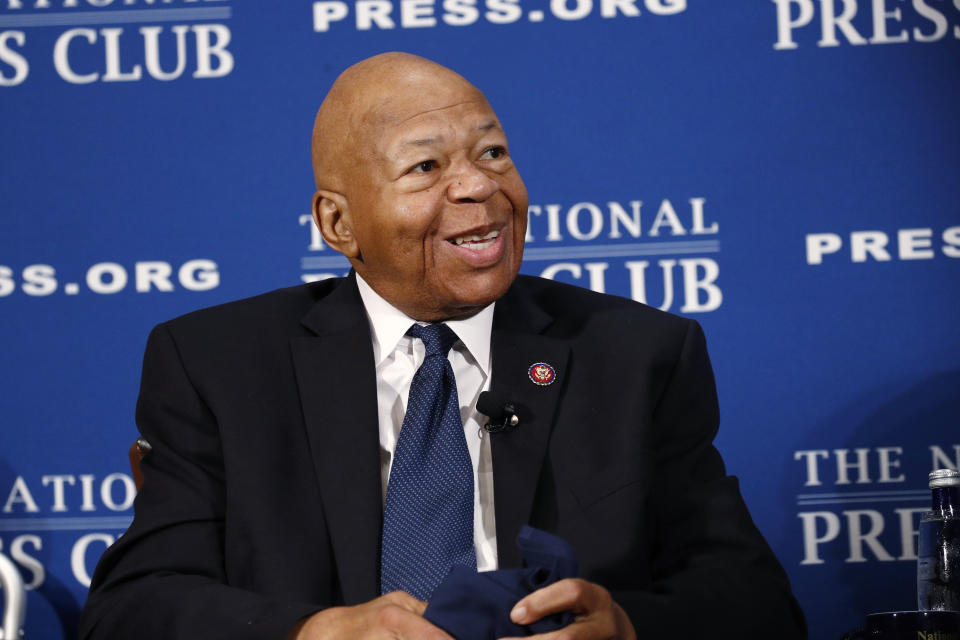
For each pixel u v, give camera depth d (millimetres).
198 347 5805
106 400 8703
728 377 8633
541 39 8898
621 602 4859
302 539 5305
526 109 8867
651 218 8766
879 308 8625
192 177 8867
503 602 4410
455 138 5457
